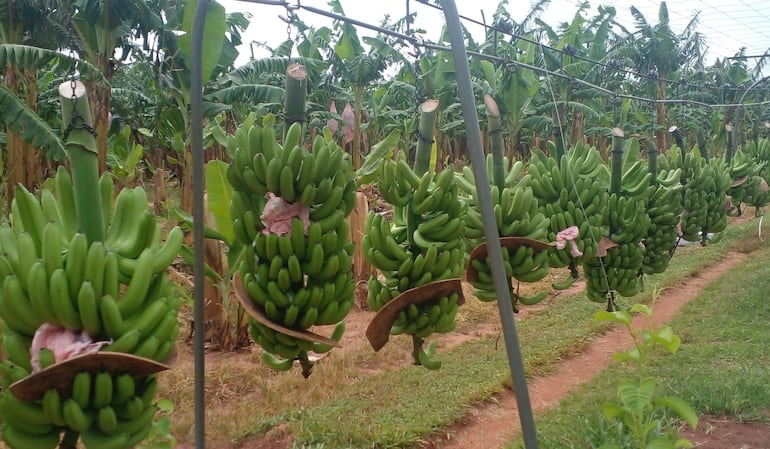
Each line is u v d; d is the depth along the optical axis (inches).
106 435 65.1
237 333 244.4
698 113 657.0
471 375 210.7
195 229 72.2
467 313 293.3
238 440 165.8
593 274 155.6
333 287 84.4
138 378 67.6
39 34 289.0
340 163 84.4
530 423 75.8
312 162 79.7
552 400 196.4
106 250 69.1
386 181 99.5
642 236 157.3
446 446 165.9
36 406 63.7
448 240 98.9
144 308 68.7
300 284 83.4
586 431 150.4
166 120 350.0
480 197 75.0
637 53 605.3
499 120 117.6
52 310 62.7
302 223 80.3
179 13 273.9
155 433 115.1
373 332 93.1
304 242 81.1
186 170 315.6
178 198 533.6
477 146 74.6
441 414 177.3
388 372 215.2
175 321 70.2
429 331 96.2
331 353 231.1
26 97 290.7
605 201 150.5
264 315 82.4
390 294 99.6
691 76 677.3
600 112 540.1
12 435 65.7
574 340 247.4
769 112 565.3
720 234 231.0
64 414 61.8
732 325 249.3
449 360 228.5
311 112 445.1
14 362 65.4
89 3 270.1
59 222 72.4
